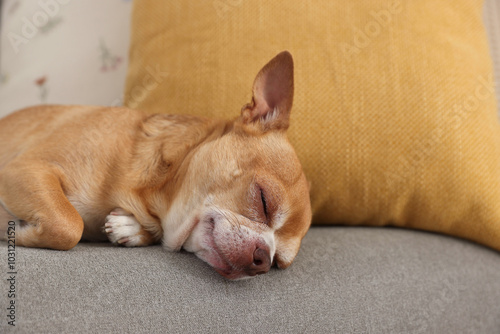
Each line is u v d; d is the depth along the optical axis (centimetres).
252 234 49
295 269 50
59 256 45
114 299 43
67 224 46
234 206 50
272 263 51
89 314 42
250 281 48
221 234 48
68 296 42
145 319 43
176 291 45
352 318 49
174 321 44
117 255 46
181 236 50
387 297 51
